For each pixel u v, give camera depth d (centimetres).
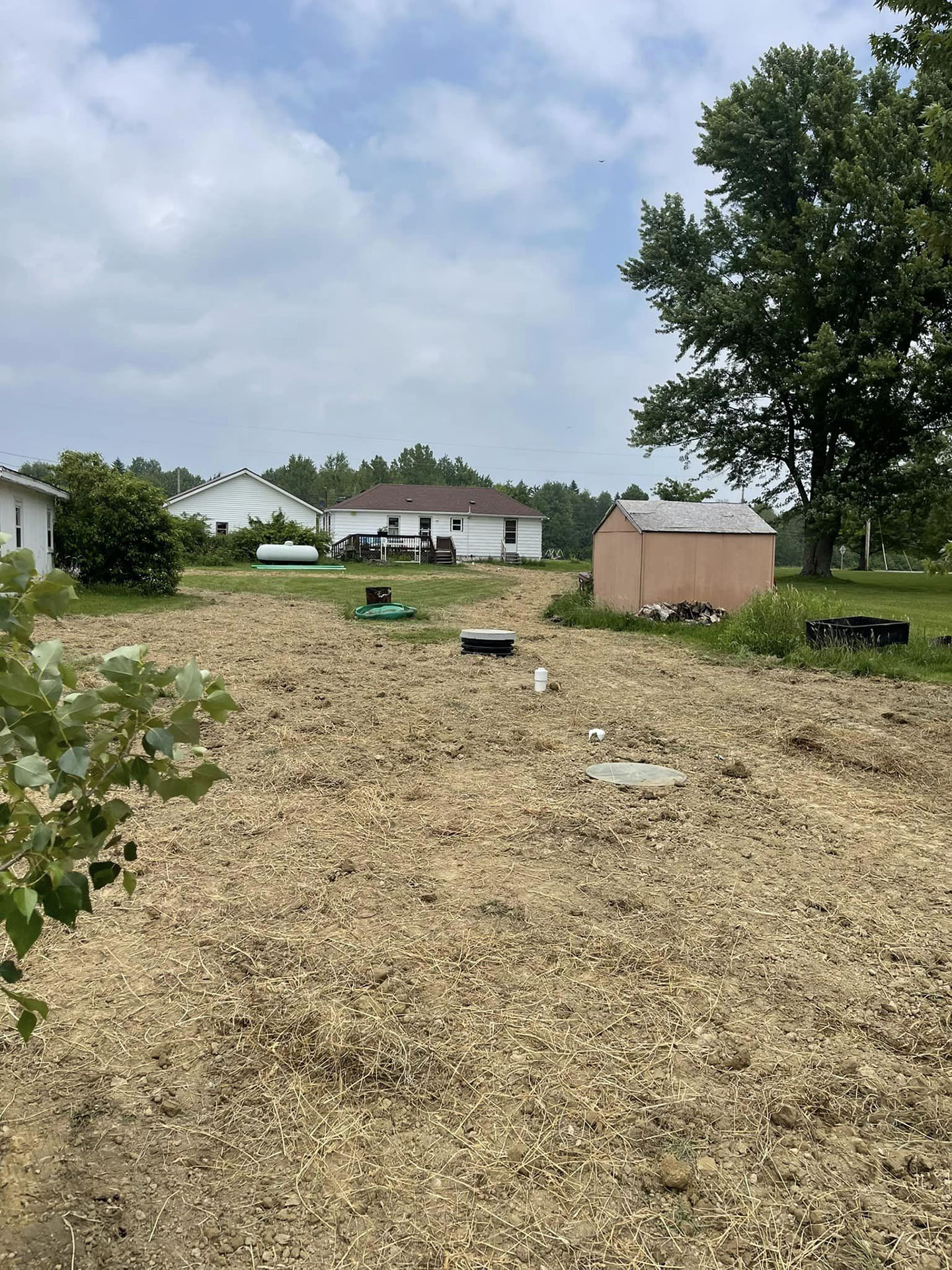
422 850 418
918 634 1283
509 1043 260
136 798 482
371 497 4981
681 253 3184
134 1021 267
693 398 3111
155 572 1966
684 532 1591
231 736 627
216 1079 241
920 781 571
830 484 2856
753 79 2861
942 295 2692
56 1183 200
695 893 378
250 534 4066
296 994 284
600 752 615
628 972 306
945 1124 231
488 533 5031
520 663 1052
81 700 147
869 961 322
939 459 2583
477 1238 188
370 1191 201
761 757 621
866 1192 205
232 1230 188
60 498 1919
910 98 2722
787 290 2745
